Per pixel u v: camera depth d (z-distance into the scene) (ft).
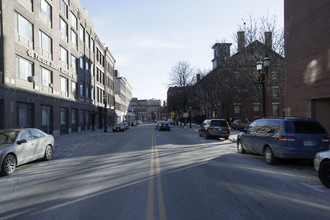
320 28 38.63
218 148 44.50
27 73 61.31
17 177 23.71
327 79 37.27
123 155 36.19
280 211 14.49
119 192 18.12
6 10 51.37
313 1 40.24
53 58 76.02
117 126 114.32
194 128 133.18
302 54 43.42
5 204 15.99
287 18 48.24
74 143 57.00
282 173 24.62
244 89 70.69
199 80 122.93
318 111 40.88
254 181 21.34
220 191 18.38
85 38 111.24
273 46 61.77
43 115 70.28
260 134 31.30
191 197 16.97
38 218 13.58
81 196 17.29
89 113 119.14
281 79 66.33
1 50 50.16
